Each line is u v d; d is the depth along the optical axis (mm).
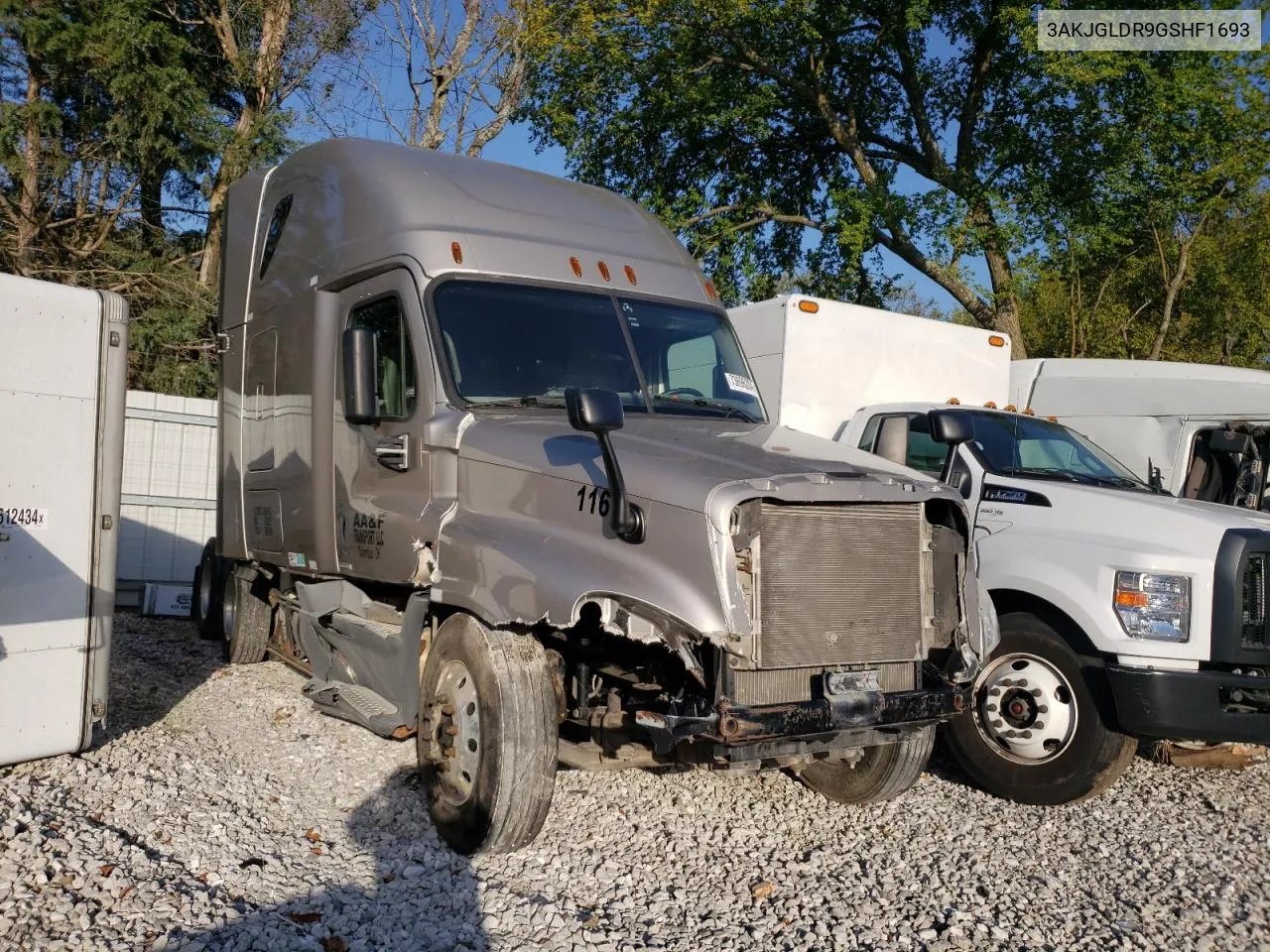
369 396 5703
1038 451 7293
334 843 4996
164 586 12086
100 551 5715
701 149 25625
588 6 21625
